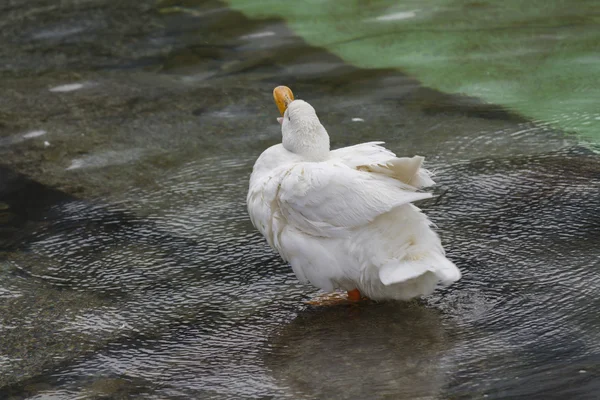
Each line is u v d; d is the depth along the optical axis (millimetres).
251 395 7086
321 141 8727
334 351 7629
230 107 13383
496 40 15242
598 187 10320
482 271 8734
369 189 7711
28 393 7301
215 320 8305
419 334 7777
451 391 6879
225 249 9664
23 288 9031
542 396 6688
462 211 10016
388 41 15516
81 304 8703
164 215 10461
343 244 7871
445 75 14047
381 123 12508
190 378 7398
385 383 7086
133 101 13750
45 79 14602
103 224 10312
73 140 12570
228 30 16297
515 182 10609
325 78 14156
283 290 8781
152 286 8984
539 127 12078
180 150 12141
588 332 7586
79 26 16719
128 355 7805
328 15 16875
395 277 7383
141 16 17109
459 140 11852
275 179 8195
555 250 9031
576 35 15188
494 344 7512
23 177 11555
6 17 17172
